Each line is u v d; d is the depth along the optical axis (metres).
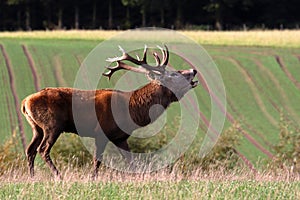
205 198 27.56
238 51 125.81
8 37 147.00
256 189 30.45
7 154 44.94
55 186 29.47
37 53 120.38
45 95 36.16
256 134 81.94
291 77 107.94
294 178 36.16
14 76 106.12
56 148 46.06
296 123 88.44
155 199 27.41
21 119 84.75
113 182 32.03
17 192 29.19
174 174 34.25
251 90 101.81
